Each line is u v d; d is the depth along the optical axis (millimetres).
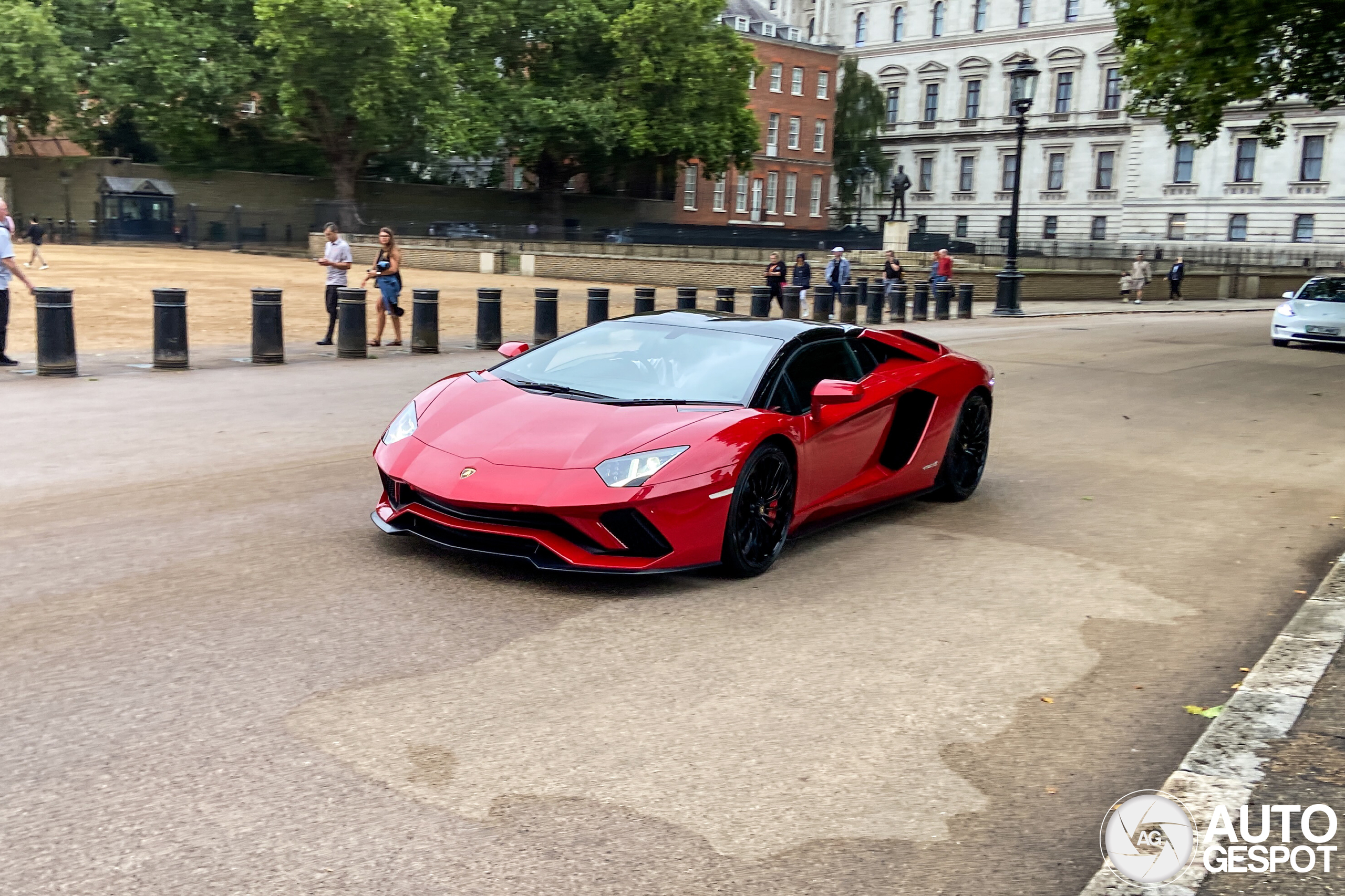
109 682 3590
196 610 4309
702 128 61031
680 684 3846
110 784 2922
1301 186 63062
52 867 2521
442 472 4828
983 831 2938
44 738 3166
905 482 6430
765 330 5906
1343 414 11594
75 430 8102
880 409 6074
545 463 4742
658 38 58938
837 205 86312
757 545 5176
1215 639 4609
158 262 37156
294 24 50156
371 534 5535
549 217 65688
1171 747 3525
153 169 56156
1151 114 20875
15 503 5898
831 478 5727
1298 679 3984
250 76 54438
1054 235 75500
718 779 3148
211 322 17734
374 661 3887
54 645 3887
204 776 2996
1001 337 20906
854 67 82812
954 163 81000
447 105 56219
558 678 3834
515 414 5125
